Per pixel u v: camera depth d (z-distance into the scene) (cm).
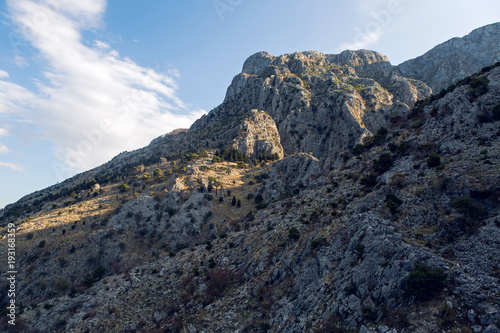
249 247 5059
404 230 2994
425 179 3531
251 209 10306
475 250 2406
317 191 5828
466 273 2227
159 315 4166
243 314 3562
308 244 3825
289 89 19475
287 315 3050
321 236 3800
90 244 9200
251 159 15688
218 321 3600
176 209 10900
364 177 4903
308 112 17838
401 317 2172
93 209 11206
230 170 13862
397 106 15588
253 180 12938
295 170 12238
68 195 13712
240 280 4359
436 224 2908
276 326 3044
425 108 5544
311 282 3272
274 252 4412
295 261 3822
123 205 11106
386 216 3397
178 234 9762
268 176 12862
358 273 2752
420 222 3038
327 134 16850
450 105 4550
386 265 2616
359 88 18950
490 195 2767
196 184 12006
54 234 9612
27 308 5922
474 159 3319
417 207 3197
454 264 2341
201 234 9525
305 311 2908
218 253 5566
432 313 2067
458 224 2719
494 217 2547
